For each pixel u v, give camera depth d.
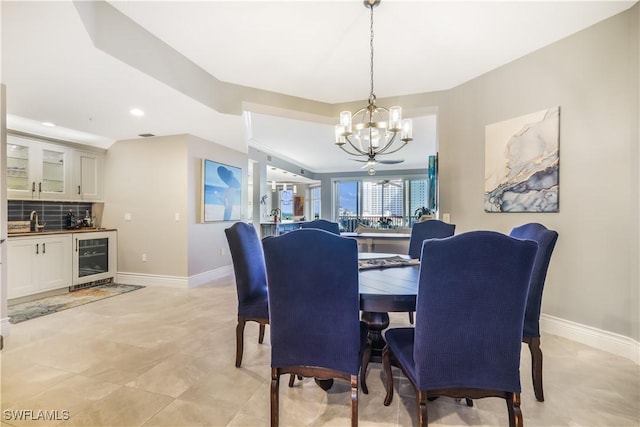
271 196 11.91
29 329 2.87
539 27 2.45
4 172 2.67
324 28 2.41
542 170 2.75
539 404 1.76
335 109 3.98
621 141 2.31
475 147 3.30
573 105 2.56
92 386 1.95
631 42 2.25
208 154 4.84
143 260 4.61
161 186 4.51
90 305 3.60
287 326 1.53
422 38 2.57
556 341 2.58
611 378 2.02
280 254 1.49
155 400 1.81
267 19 2.29
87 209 4.80
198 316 3.24
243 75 3.21
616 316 2.35
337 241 1.45
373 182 10.16
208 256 4.88
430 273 1.29
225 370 2.16
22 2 1.66
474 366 1.33
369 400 1.82
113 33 2.16
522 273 1.26
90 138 4.36
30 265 3.68
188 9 2.18
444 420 1.65
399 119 2.35
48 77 2.48
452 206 3.54
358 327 1.50
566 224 2.63
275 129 5.32
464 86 3.41
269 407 1.76
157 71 2.53
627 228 2.29
